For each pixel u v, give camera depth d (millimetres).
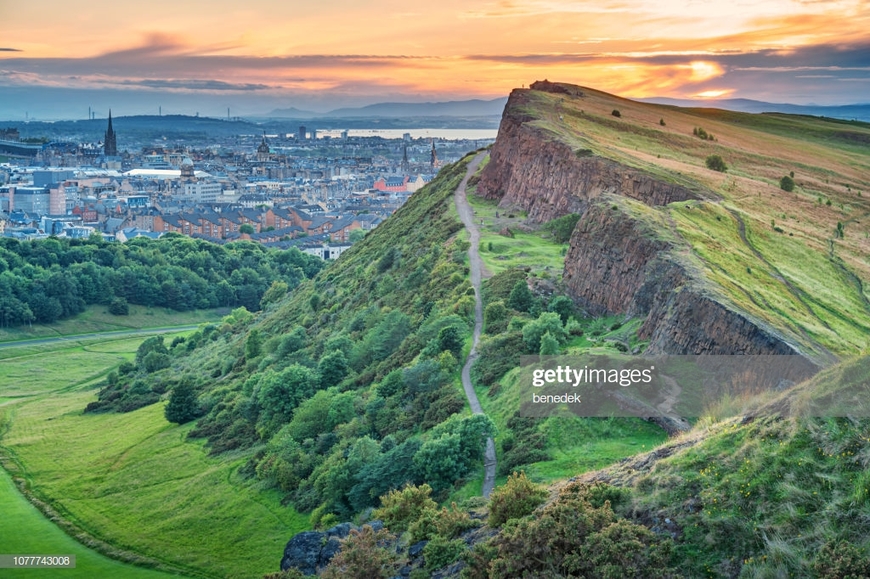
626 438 79812
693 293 91000
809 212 168500
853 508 48094
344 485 92000
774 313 93750
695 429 65500
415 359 117562
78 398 197500
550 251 154500
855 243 148625
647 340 98000
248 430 132250
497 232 172750
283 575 62719
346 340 142875
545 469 76188
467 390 103062
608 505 54625
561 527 53469
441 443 83438
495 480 79625
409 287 159000
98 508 117000
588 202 166875
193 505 110250
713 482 53625
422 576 58281
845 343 90438
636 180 160750
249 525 99750
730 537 50312
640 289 107000
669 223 122250
